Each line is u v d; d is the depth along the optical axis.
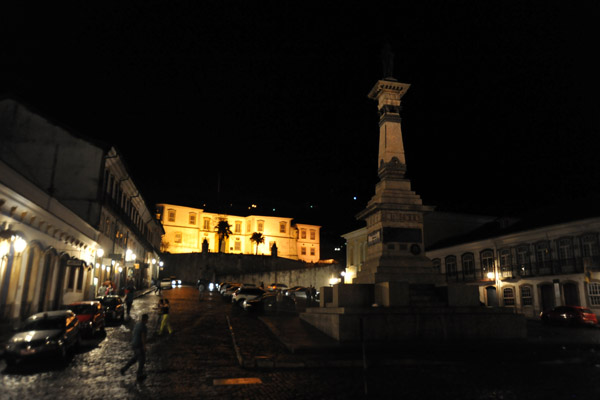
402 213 19.38
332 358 13.03
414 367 12.39
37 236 19.95
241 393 9.32
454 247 41.25
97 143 31.00
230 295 38.28
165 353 14.02
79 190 30.11
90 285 29.27
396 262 18.61
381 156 20.83
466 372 11.68
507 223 37.78
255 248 93.50
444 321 16.02
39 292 20.88
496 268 36.38
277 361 12.41
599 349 15.56
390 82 21.09
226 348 15.15
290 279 68.88
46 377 10.60
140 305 31.05
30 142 30.25
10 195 16.58
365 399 8.88
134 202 46.28
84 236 26.89
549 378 10.96
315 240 99.50
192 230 90.12
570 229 30.23
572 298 29.66
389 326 15.59
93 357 13.27
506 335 16.39
